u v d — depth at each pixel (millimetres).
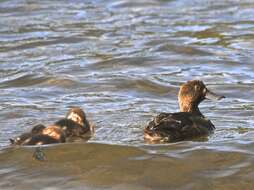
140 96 17406
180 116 13867
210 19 26484
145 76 18984
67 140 13867
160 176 11773
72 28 25500
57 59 21234
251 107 16297
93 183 11656
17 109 16172
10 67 20359
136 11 28453
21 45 23125
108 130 14484
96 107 16375
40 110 16141
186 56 21250
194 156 12383
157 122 13703
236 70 19750
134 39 23641
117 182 11656
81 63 20625
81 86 18141
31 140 13219
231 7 28500
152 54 21484
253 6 28500
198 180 11625
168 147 12859
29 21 26828
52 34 24562
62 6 29422
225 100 17000
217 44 22719
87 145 12930
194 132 13742
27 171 12109
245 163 12086
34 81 18656
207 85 18281
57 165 12258
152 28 25297
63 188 11547
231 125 14750
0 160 12555
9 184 11750
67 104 16656
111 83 18328
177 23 26016
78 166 12203
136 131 14344
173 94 17594
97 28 25469
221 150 12594
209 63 20500
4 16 27781
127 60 20828
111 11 28484
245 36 23734
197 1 29953
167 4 29562
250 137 13641
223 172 11836
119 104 16625
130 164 12172
